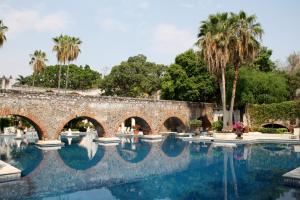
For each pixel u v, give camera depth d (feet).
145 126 119.14
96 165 58.95
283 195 36.27
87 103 97.25
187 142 100.48
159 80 186.09
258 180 44.68
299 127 120.57
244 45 106.83
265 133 119.34
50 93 88.79
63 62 149.89
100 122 100.37
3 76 164.66
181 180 45.32
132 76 177.68
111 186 41.96
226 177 46.96
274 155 69.56
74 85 234.17
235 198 35.37
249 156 68.23
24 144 91.35
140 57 195.83
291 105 123.65
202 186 41.39
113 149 82.99
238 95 130.41
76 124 146.10
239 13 109.09
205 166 56.49
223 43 105.19
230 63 117.29
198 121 125.49
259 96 132.77
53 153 73.41
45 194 37.40
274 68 162.81
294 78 153.79
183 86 134.62
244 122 133.80
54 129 89.45
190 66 136.56
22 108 83.25
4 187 40.60
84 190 39.65
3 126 133.59
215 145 90.68
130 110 108.88
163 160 64.80
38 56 179.22
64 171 52.54
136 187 41.42
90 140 106.63
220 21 109.91
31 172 51.03
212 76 133.08
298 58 188.55
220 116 138.72
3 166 49.34
